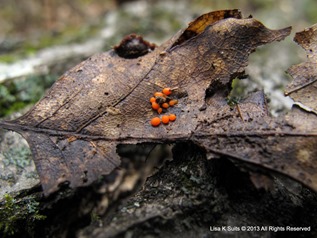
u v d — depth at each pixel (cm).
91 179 5
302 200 5
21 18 16
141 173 8
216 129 5
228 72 6
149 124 6
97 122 6
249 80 9
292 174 5
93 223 5
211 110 6
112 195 7
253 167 5
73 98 6
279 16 14
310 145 5
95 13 16
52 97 6
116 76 6
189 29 6
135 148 8
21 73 9
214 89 6
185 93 6
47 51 10
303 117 5
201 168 5
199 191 5
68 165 5
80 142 5
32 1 16
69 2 17
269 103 8
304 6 15
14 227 6
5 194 6
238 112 6
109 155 5
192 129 5
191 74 6
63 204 6
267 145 5
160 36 11
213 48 6
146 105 6
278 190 5
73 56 10
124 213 5
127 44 6
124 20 12
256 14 14
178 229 5
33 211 6
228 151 5
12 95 8
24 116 6
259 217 5
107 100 6
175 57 6
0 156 7
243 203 5
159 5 13
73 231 6
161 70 6
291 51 11
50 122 6
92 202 7
